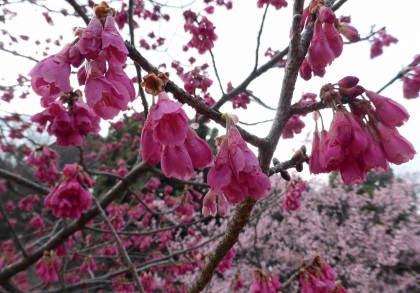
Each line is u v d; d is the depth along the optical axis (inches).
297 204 142.9
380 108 40.7
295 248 302.0
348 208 299.0
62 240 131.9
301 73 53.9
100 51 31.7
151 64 34.4
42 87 34.9
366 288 256.4
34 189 139.4
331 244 291.4
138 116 240.2
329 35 46.6
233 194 35.2
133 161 383.9
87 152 435.8
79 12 105.8
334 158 39.7
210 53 121.1
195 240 288.4
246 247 302.4
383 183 340.5
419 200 274.8
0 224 378.0
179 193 342.3
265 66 133.7
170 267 229.0
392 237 273.7
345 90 42.2
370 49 131.0
